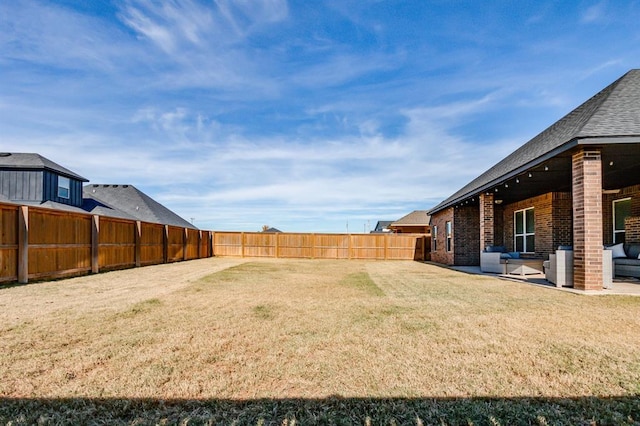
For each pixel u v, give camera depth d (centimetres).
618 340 405
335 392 285
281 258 2223
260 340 410
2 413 253
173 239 1733
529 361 344
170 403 267
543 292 737
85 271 1096
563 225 1246
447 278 1027
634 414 251
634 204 1106
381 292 752
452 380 305
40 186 1738
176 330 450
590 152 722
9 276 841
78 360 347
